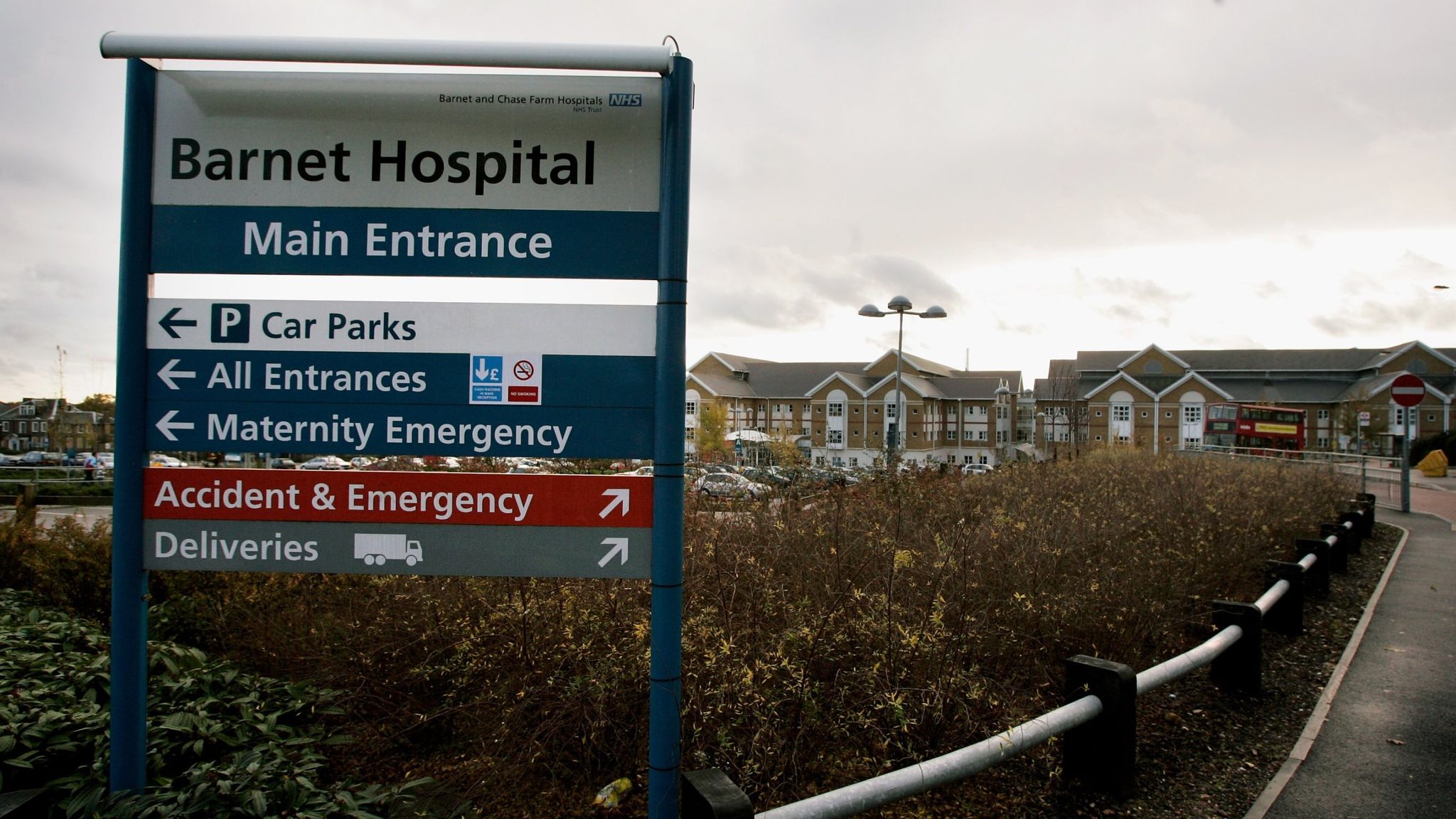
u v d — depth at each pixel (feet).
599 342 9.81
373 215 9.95
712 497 24.66
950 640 13.93
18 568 22.84
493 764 12.62
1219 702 16.81
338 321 9.96
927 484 36.32
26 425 280.92
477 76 9.91
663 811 9.42
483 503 9.81
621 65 9.61
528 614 14.19
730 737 11.79
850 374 246.88
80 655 14.25
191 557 10.03
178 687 13.10
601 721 12.46
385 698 15.20
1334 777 13.50
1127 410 224.33
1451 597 26.86
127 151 9.95
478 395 9.87
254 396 9.99
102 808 9.75
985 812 12.06
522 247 9.87
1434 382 212.64
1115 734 12.41
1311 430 226.17
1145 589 18.76
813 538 20.90
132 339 9.95
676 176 9.65
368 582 17.47
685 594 15.24
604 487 9.73
